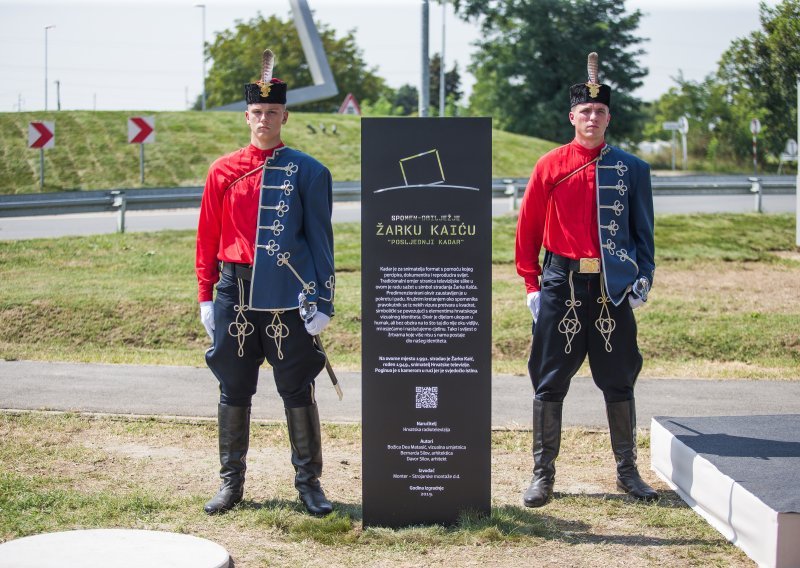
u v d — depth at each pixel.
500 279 13.12
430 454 5.33
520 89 50.06
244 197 5.51
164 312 11.45
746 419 6.32
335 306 11.49
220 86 41.56
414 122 5.22
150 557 4.40
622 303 5.71
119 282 12.67
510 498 5.82
